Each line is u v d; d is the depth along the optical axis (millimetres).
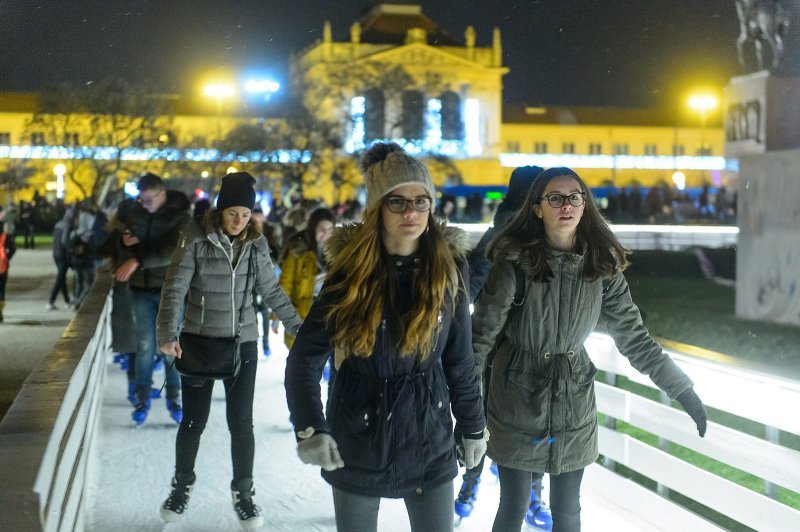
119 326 8148
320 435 2936
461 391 3205
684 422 4902
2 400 8508
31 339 12844
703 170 94688
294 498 5555
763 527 4305
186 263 4883
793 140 13227
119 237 7812
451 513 3090
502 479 3787
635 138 95500
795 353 10727
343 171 62219
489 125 87250
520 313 3697
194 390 4949
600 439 5676
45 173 66750
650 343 3764
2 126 80750
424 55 84812
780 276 13258
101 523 5016
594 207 3715
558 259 3646
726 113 14133
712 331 12742
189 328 4906
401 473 3012
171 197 7527
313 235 7629
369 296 2990
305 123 58219
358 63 77375
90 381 5551
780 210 13164
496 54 87500
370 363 3031
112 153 52625
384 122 70688
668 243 31609
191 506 5340
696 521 4668
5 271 15203
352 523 3074
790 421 4168
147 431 7230
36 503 2510
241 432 4980
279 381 9414
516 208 4965
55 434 3072
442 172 69375
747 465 4449
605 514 5297
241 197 4906
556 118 95312
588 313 3682
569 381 3699
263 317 10984
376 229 3027
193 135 58625
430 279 3020
